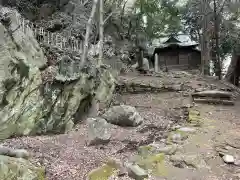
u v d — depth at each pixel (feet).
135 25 61.67
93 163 14.76
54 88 19.95
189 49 86.43
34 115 18.31
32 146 16.01
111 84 29.14
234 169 14.62
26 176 11.55
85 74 23.47
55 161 14.42
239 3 50.49
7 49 17.67
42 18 38.09
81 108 22.65
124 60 55.88
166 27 75.56
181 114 26.73
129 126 21.58
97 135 17.67
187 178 13.52
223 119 24.98
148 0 64.69
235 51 53.83
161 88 38.40
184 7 70.54
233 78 54.13
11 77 17.25
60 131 19.49
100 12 27.17
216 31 50.16
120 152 16.55
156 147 17.06
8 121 16.76
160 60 86.69
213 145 17.98
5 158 12.06
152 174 13.79
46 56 23.24
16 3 35.53
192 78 50.21
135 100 32.81
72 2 38.81
